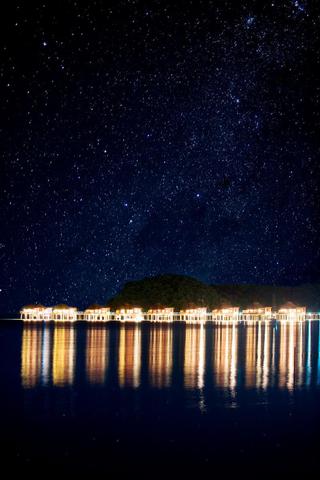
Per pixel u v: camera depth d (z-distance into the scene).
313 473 17.11
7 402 25.00
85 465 17.41
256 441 19.94
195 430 21.14
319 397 26.84
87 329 81.44
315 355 45.50
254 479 16.59
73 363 37.50
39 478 16.34
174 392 27.55
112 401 25.47
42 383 29.41
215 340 60.72
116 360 39.34
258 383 30.33
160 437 20.22
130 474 16.78
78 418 22.52
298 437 20.45
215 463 17.77
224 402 25.59
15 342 54.66
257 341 61.09
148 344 53.41
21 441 19.53
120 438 20.03
